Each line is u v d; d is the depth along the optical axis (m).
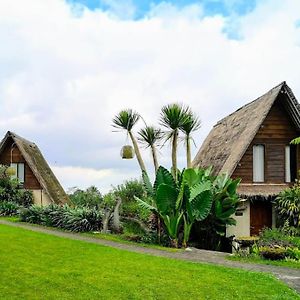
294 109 21.86
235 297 9.30
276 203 20.92
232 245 18.81
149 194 18.95
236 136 23.98
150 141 21.55
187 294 9.41
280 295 9.50
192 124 20.56
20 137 33.69
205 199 17.44
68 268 11.19
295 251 15.36
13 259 11.77
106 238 17.73
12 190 27.98
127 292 9.37
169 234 17.62
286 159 22.80
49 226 20.30
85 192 32.09
